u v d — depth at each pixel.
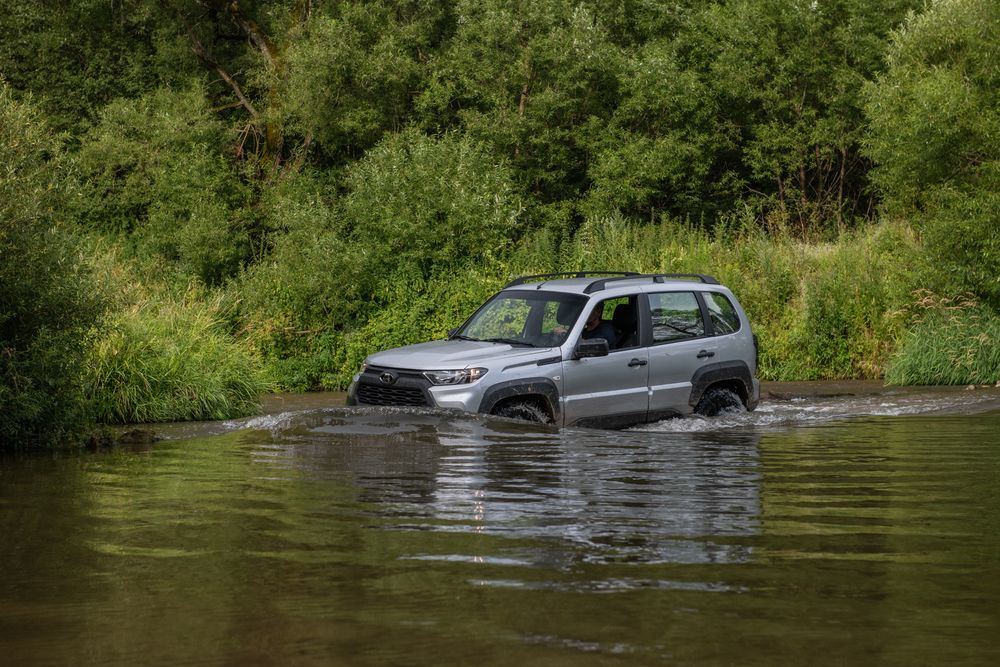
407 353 18.81
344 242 38.56
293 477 12.33
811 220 50.47
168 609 6.84
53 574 7.84
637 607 6.80
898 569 7.83
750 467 13.03
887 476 12.35
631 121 53.28
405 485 11.67
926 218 35.34
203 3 51.78
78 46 53.03
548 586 7.32
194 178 45.69
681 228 42.38
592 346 18.38
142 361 23.19
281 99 49.81
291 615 6.66
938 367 30.41
